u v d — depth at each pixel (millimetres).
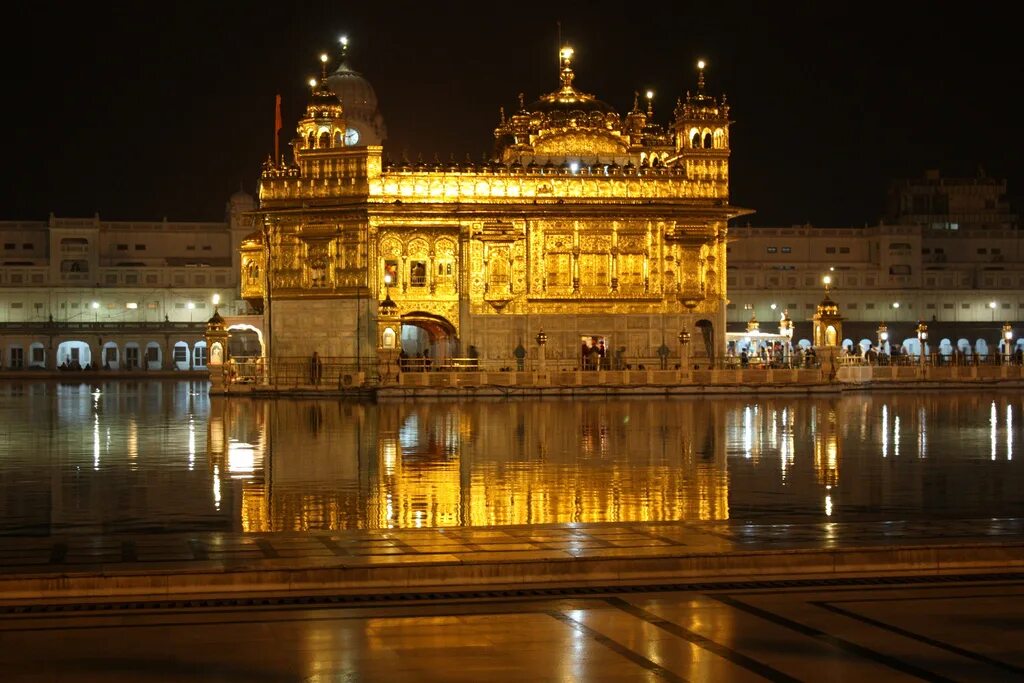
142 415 47750
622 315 71250
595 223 71000
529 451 31062
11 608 13219
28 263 117688
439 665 11078
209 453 30938
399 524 18969
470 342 70250
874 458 29469
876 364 80312
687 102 73000
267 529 18375
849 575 14828
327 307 69812
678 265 71688
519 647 11641
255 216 71375
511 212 70250
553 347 70812
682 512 20234
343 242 69688
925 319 119688
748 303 117812
